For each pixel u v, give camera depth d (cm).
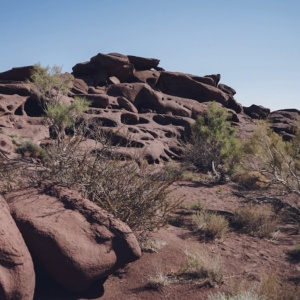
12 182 702
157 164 1875
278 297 584
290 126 2962
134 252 594
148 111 2692
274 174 1131
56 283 580
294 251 791
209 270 650
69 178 693
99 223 597
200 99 3238
